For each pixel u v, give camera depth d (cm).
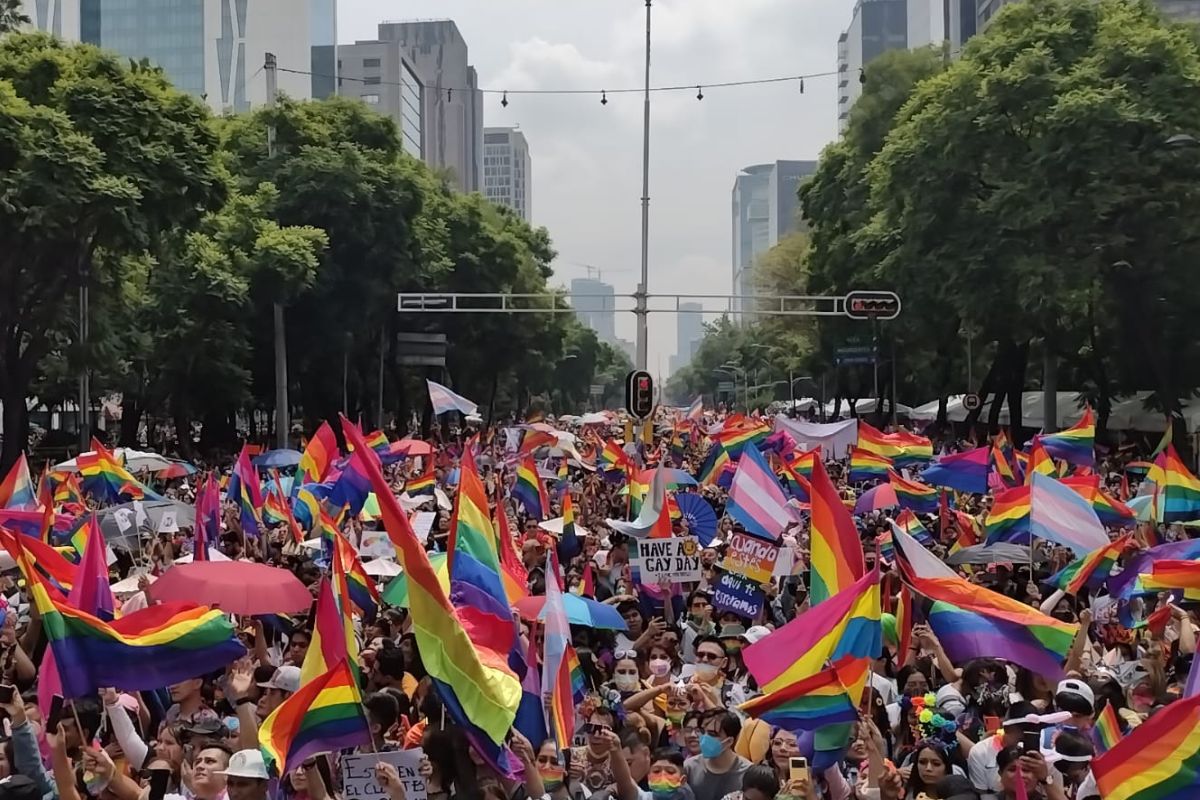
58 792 864
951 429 6662
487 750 877
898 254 4569
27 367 4053
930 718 1048
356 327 5806
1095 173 3847
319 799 885
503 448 5253
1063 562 1911
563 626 1094
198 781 865
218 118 5938
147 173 3822
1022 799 871
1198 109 3919
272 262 4903
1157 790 788
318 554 2102
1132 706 1262
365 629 1420
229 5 15738
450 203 7356
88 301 4269
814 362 7462
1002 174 4191
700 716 1077
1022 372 5469
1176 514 2117
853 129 6091
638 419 3684
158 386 5459
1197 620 1603
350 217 5600
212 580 1225
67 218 3559
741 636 1428
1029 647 1144
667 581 1692
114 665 978
